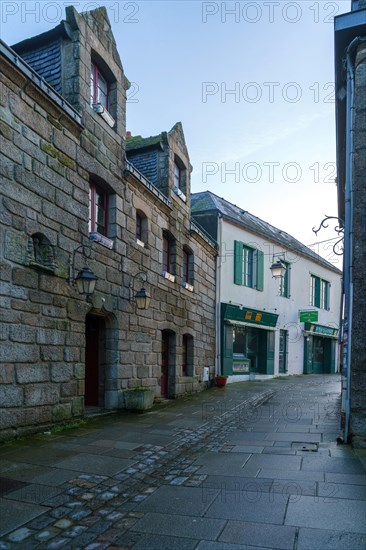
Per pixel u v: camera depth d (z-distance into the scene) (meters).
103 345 9.53
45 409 7.11
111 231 9.56
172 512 4.03
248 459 5.75
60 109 7.61
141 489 4.68
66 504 4.18
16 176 6.61
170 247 13.03
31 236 6.93
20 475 4.95
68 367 7.72
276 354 19.70
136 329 10.36
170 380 12.54
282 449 6.23
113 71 9.82
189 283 14.30
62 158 7.79
